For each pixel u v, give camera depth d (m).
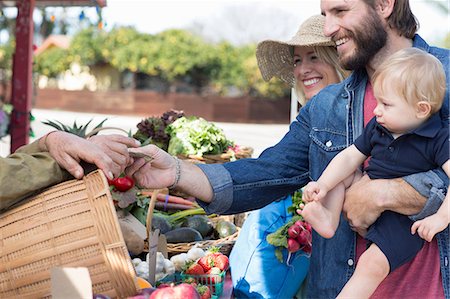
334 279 2.55
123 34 33.41
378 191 2.30
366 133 2.43
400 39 2.47
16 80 7.38
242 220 4.33
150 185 2.58
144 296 1.98
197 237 3.58
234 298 3.31
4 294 2.13
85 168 2.39
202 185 2.63
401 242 2.31
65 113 31.80
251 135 19.59
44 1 7.69
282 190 2.76
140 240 2.95
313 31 3.72
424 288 2.36
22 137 7.32
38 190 2.28
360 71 2.58
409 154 2.28
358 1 2.40
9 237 2.15
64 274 1.86
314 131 2.62
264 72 4.19
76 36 34.12
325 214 2.41
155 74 33.59
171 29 33.03
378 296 2.40
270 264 3.26
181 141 4.52
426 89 2.23
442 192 2.22
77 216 2.11
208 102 31.09
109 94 33.12
